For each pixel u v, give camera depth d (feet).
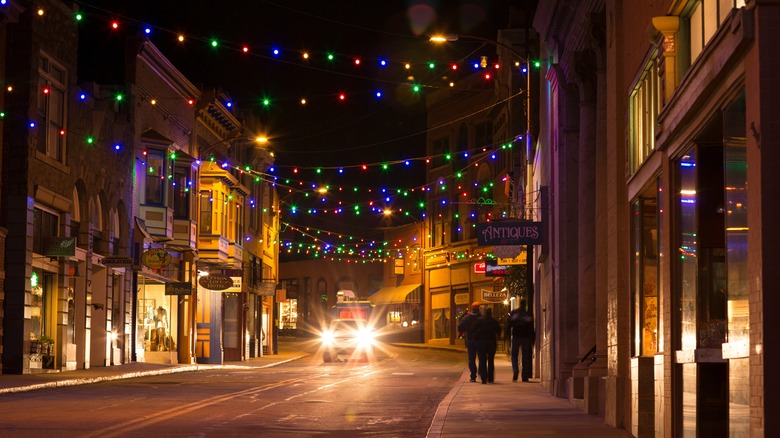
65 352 108.78
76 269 112.88
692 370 33.73
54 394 72.69
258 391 77.77
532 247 102.53
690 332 34.19
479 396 71.20
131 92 128.47
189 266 150.61
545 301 85.20
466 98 238.68
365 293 308.40
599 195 58.49
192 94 155.22
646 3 42.34
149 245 136.56
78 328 114.62
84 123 115.44
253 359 182.80
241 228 176.55
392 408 62.95
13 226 99.04
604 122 57.98
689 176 34.35
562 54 71.67
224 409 60.03
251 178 193.06
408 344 257.75
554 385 73.72
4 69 99.50
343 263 314.55
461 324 92.17
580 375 62.80
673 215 36.70
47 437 43.70
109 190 122.42
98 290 121.19
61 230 108.68
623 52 48.42
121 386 84.48
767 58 24.63
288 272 336.29
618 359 47.55
